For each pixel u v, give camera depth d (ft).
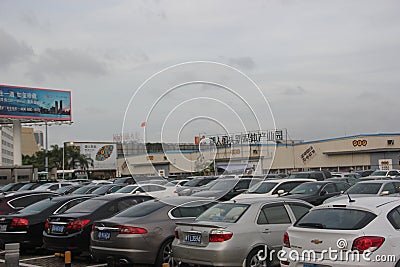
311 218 23.22
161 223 30.48
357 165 150.82
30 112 177.78
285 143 158.40
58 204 40.63
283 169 156.66
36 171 176.55
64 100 186.91
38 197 47.26
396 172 94.27
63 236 34.45
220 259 25.58
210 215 28.60
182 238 27.68
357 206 22.45
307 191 51.72
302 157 158.51
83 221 34.35
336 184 52.54
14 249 27.43
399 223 21.99
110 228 30.32
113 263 30.12
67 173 200.54
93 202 36.63
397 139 147.23
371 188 48.37
